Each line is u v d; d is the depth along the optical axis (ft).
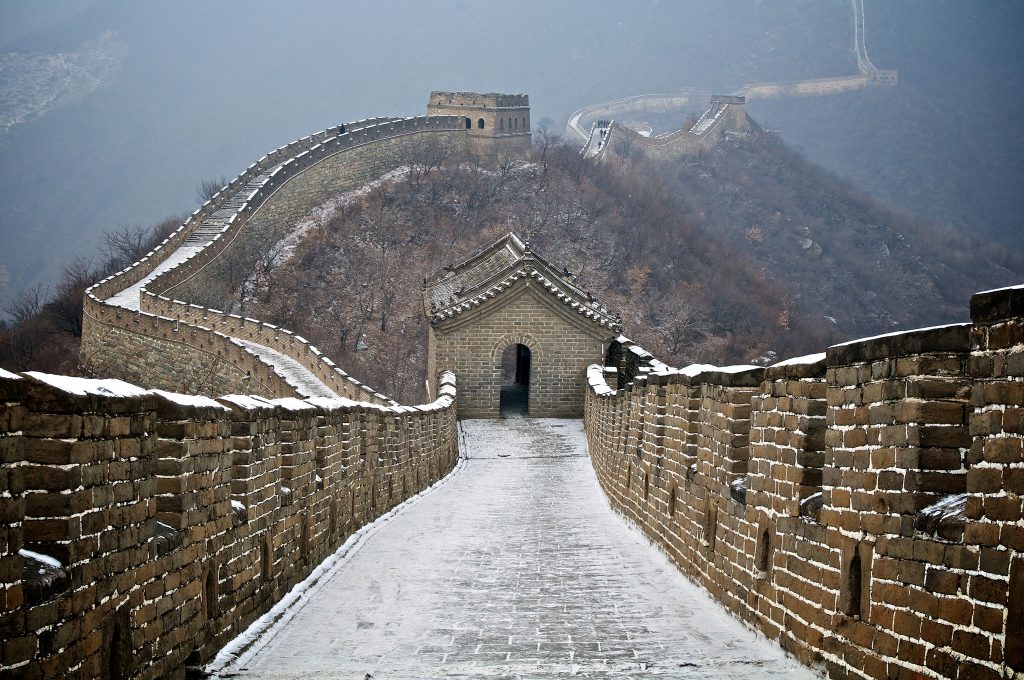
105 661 28.71
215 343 217.36
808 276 556.51
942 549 27.02
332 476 60.54
